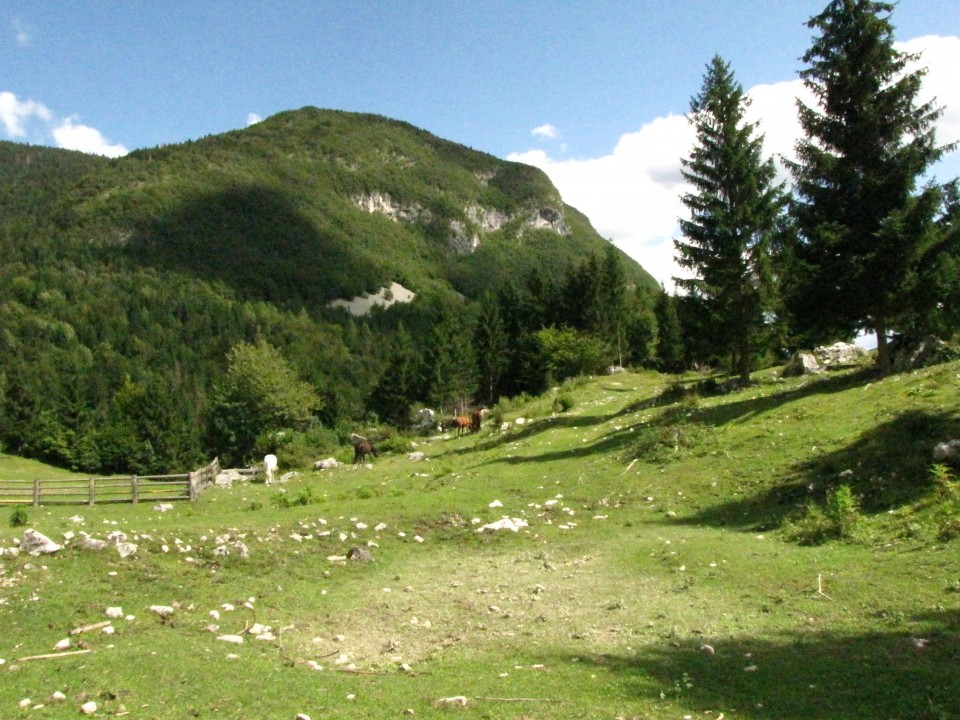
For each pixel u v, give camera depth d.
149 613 11.77
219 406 69.56
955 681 7.32
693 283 35.62
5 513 23.89
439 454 37.62
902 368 26.52
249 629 11.25
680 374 61.41
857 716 6.81
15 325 144.00
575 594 12.93
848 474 17.48
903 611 9.96
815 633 9.63
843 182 27.03
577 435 32.31
